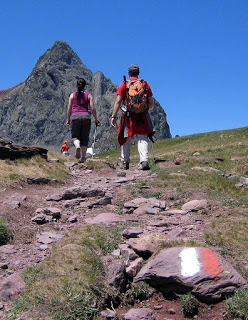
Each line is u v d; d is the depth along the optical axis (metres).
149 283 4.55
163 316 4.12
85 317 3.79
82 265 4.52
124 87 9.56
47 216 6.70
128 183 9.77
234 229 5.89
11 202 7.08
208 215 6.97
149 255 5.04
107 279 4.41
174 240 5.24
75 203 7.66
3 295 4.10
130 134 9.96
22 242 5.72
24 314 3.74
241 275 4.45
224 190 8.92
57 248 5.16
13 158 11.01
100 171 12.16
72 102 12.30
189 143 34.72
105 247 5.24
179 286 4.39
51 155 13.86
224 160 14.54
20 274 4.50
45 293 3.97
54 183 9.67
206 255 4.62
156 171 11.50
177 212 7.19
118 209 7.47
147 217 6.96
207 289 4.24
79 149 12.49
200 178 10.07
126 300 4.35
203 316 4.09
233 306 4.06
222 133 37.59
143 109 9.66
